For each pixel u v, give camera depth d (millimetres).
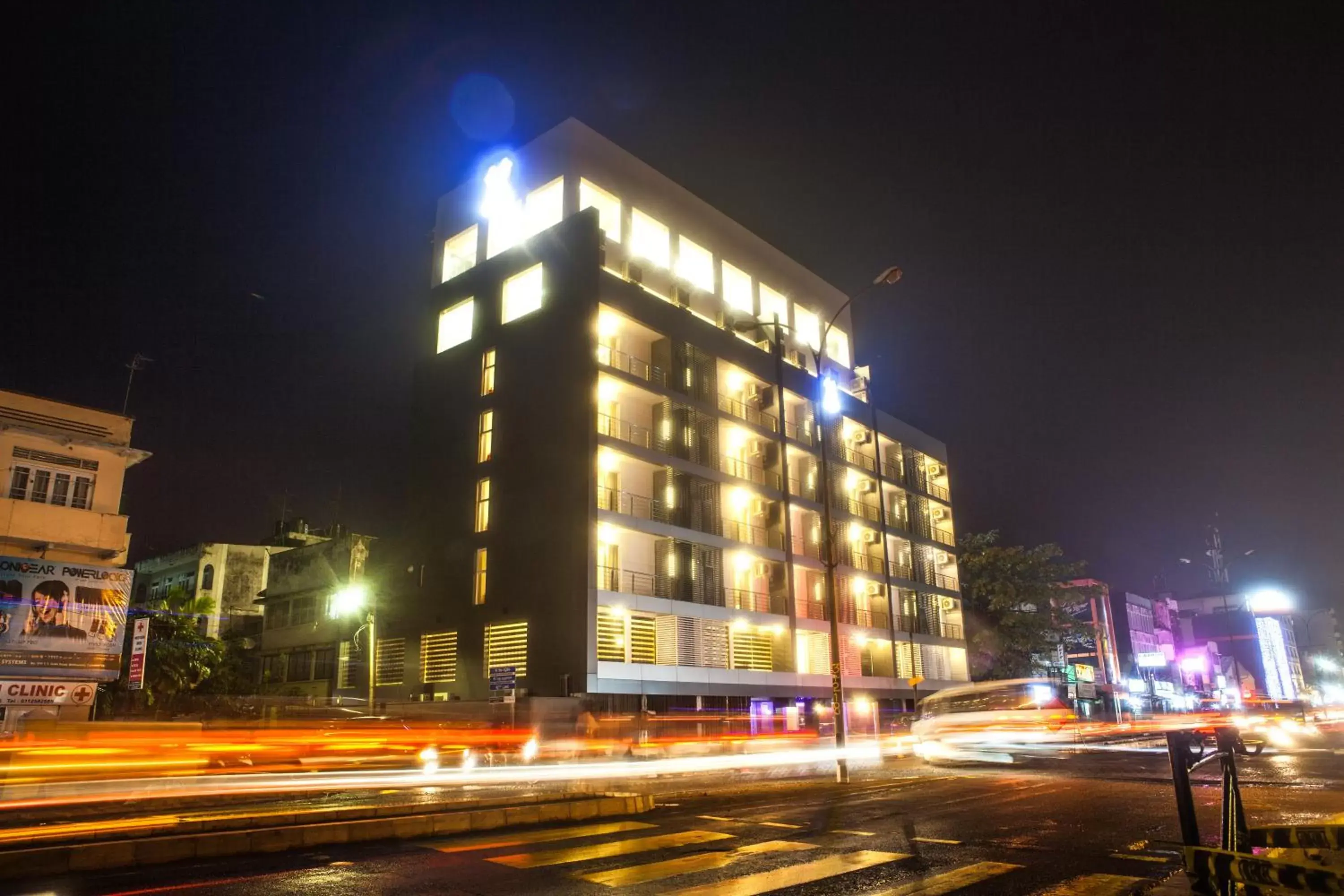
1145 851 8750
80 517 29609
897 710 46938
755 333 46438
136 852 8031
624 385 36625
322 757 23812
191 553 58812
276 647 47062
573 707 30297
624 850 8867
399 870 7820
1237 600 113750
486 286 40188
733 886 7117
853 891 6957
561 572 33188
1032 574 57969
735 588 40750
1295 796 13258
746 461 43500
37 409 29750
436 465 39344
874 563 50281
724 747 33844
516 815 10656
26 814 12039
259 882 7320
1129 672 86312
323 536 61812
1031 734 28766
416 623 37875
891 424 55844
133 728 24219
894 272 23375
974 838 9609
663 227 43750
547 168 41031
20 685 27203
